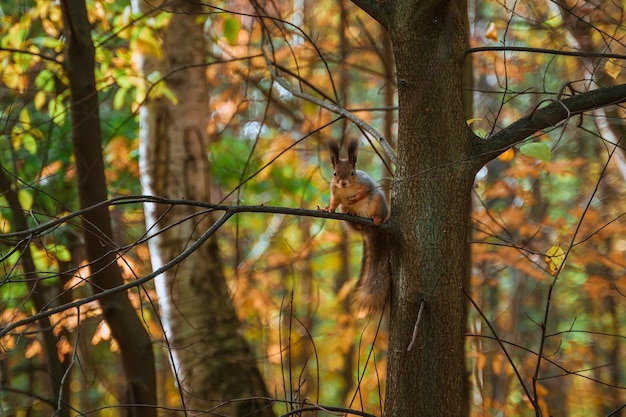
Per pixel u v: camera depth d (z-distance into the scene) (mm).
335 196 8969
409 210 5832
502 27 15250
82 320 11906
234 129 19344
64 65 9250
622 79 12445
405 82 5836
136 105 11562
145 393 9727
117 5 12914
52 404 10039
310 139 19594
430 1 5645
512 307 22578
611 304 21969
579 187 21828
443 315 5730
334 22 21953
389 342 6008
